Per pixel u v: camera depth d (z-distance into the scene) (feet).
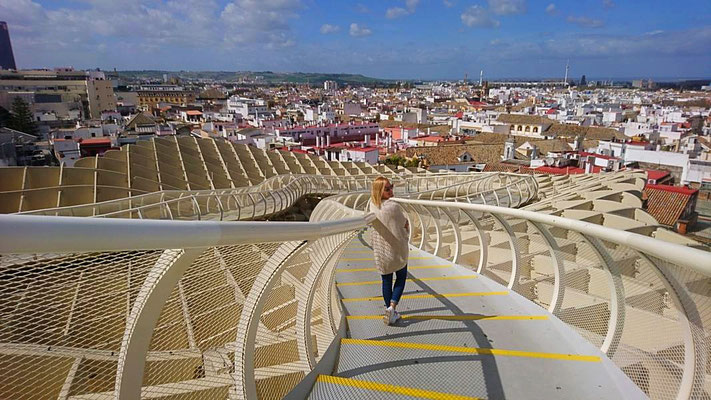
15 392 6.64
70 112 309.01
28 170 66.90
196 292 10.94
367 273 21.91
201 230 5.65
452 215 22.68
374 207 14.32
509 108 461.78
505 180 87.25
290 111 435.94
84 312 6.82
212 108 451.53
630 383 9.99
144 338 6.01
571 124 290.15
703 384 7.86
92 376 7.00
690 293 7.98
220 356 10.56
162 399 8.92
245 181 106.01
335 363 11.44
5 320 6.23
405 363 11.36
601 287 14.57
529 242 25.94
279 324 15.67
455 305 15.99
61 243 3.97
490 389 10.14
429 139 230.48
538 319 14.02
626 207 46.70
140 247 4.78
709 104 504.43
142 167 85.30
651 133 234.79
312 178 100.32
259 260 12.49
